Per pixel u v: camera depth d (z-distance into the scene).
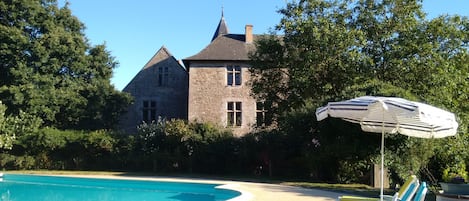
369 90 16.05
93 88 32.91
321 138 16.84
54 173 22.69
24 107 29.14
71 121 32.31
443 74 19.44
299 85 21.42
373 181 15.87
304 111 17.75
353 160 16.77
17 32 29.50
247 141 23.86
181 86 35.09
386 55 20.48
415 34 20.66
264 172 24.16
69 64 32.72
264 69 23.83
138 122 34.56
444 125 7.45
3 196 15.25
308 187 15.20
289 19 22.62
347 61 20.45
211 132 25.27
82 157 26.80
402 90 15.88
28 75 30.05
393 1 21.41
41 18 31.75
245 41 33.88
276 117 23.92
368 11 21.48
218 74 32.22
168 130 25.64
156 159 25.70
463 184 8.12
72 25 34.38
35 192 16.30
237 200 10.88
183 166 25.52
